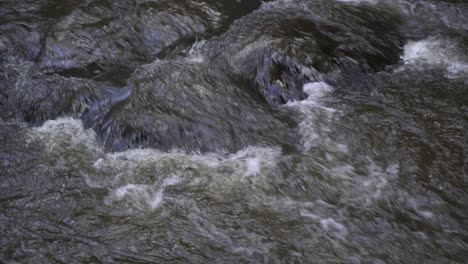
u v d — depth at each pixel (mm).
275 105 8062
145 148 7348
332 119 7781
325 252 5859
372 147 7273
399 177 6789
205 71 8266
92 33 9242
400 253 5844
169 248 5926
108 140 7465
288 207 6445
